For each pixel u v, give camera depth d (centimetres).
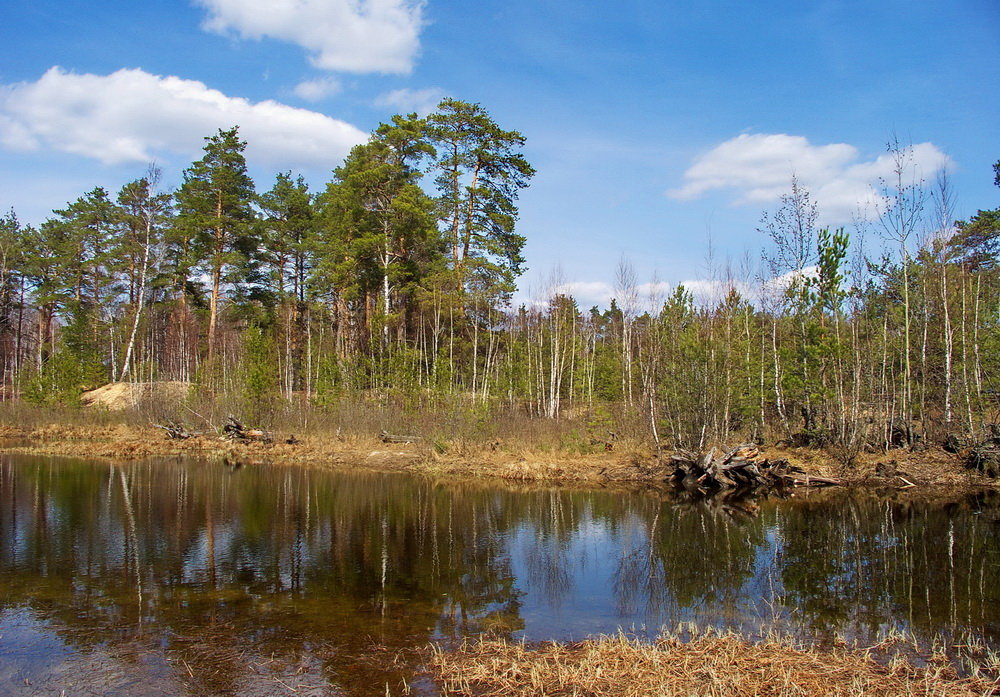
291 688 620
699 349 2312
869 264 2531
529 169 3816
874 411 2308
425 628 792
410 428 2841
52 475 2122
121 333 4981
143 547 1192
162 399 3672
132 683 631
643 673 627
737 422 2542
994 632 783
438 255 4147
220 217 4244
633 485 2031
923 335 2373
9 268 5362
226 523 1416
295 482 2044
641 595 938
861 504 1717
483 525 1431
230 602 885
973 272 2770
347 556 1148
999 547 1238
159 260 4612
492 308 3925
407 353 3155
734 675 618
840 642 741
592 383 3934
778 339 2956
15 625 789
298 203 4734
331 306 4797
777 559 1151
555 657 671
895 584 995
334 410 3078
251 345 3155
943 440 2183
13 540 1241
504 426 2631
